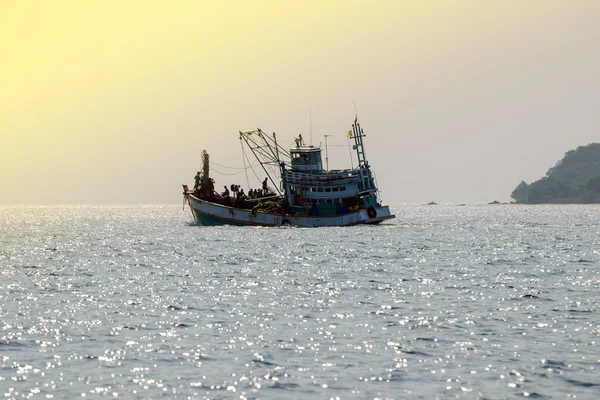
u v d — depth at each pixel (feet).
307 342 309.83
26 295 443.73
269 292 453.58
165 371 267.80
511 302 407.23
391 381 255.29
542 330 329.93
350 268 589.73
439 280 508.53
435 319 357.20
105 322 353.10
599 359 279.49
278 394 242.78
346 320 356.79
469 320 354.33
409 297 429.79
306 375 262.67
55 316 368.89
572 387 247.70
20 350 296.30
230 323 350.43
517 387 247.91
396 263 626.64
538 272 552.41
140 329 335.88
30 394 242.78
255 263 633.20
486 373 263.29
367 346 302.66
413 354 289.33
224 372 266.16
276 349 298.15
